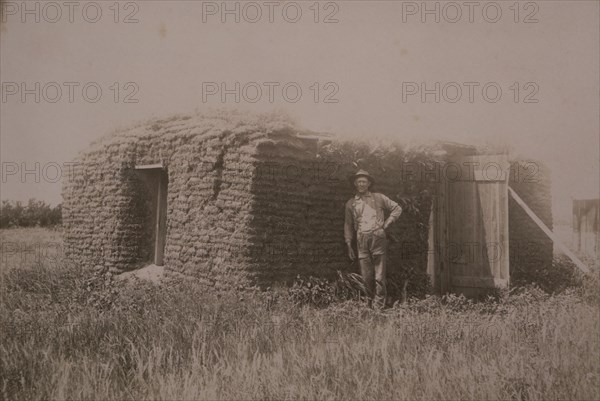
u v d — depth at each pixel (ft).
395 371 12.84
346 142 23.32
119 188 28.53
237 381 12.25
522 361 12.95
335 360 13.50
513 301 21.65
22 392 12.32
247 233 21.29
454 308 21.30
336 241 23.50
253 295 20.31
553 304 19.10
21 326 16.25
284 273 21.88
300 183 22.54
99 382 12.71
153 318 17.16
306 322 17.35
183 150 24.77
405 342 15.12
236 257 21.49
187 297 19.88
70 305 18.62
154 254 29.19
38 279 25.40
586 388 11.83
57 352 14.65
